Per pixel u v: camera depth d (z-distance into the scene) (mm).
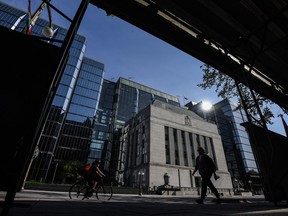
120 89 97375
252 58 5918
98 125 77812
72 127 63250
